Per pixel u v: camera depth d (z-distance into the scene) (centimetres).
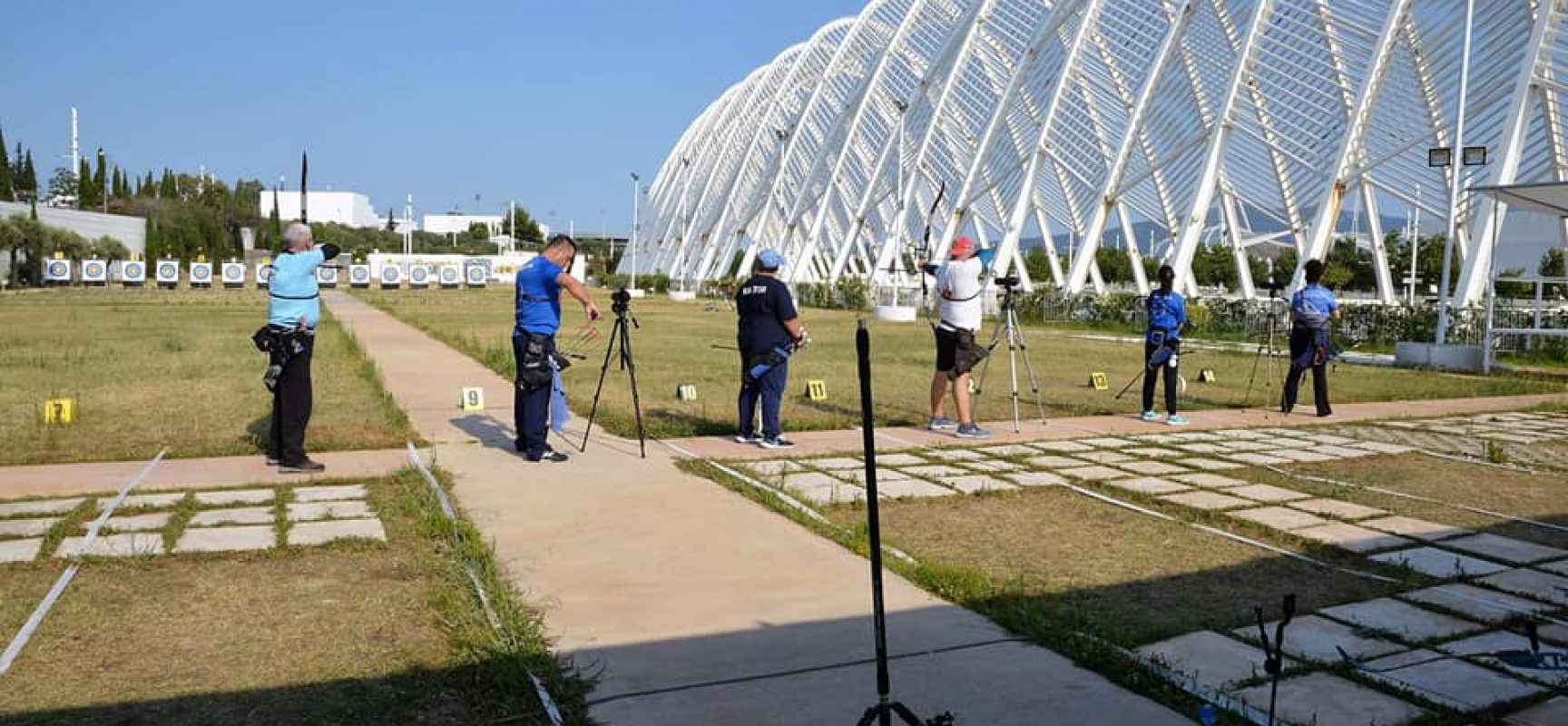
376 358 1862
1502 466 930
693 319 3634
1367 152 3231
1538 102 2548
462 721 377
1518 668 432
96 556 566
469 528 620
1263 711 388
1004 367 1972
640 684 407
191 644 450
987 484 812
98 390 1313
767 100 6881
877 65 5103
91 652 439
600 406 1253
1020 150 4353
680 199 8638
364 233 12975
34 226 6181
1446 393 1611
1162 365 1200
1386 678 421
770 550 605
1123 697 402
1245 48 3138
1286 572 584
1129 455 968
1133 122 3541
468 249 13062
